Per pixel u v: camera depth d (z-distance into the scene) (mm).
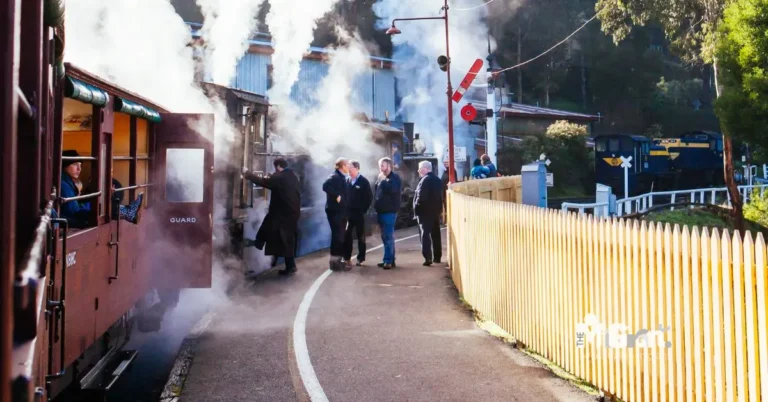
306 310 9250
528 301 7246
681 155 41656
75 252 5309
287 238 12117
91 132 6277
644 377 5098
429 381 6238
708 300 4398
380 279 11625
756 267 3967
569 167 40812
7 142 1878
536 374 6391
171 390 6098
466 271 9789
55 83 4449
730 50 18688
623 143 39250
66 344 5082
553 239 6609
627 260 5309
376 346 7465
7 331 1698
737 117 18391
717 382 4320
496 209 8258
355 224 12945
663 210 24672
